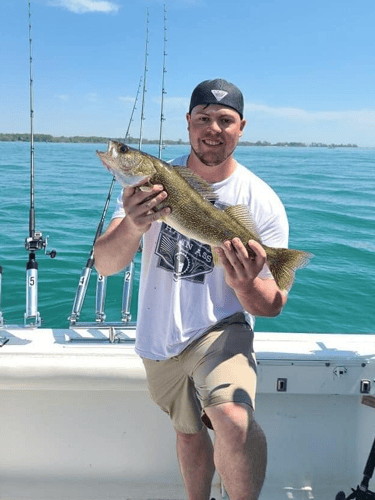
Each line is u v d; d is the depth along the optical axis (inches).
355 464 110.5
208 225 81.2
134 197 78.0
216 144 88.7
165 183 78.3
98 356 103.6
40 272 251.9
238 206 83.8
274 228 91.6
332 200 587.5
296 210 490.3
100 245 90.2
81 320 197.5
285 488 109.7
